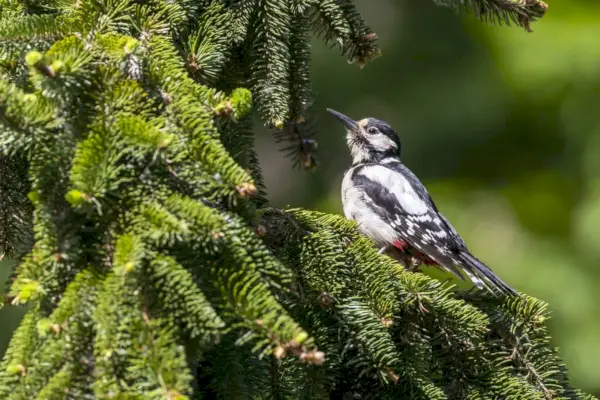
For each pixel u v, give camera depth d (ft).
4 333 46.24
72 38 19.92
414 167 59.93
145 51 20.48
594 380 50.83
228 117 20.38
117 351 16.90
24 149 19.03
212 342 18.03
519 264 55.47
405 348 23.73
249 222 19.48
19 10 23.91
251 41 26.53
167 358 16.67
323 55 59.21
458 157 59.93
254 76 26.32
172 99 19.84
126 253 17.47
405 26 59.98
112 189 18.01
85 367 17.28
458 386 24.66
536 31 56.29
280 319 17.44
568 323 52.49
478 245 57.16
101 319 17.12
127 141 18.49
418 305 24.21
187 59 23.66
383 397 23.39
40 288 17.80
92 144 18.40
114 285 17.47
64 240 18.22
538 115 58.85
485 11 29.73
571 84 56.39
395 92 59.52
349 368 23.72
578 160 58.23
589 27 55.52
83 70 19.26
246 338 17.51
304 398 22.04
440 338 24.61
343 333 22.35
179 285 17.35
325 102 59.31
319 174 59.62
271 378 21.83
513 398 24.35
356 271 23.04
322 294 22.27
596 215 54.75
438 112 59.16
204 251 18.38
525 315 26.03
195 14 24.82
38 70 18.49
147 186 18.56
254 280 18.03
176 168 18.93
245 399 20.16
